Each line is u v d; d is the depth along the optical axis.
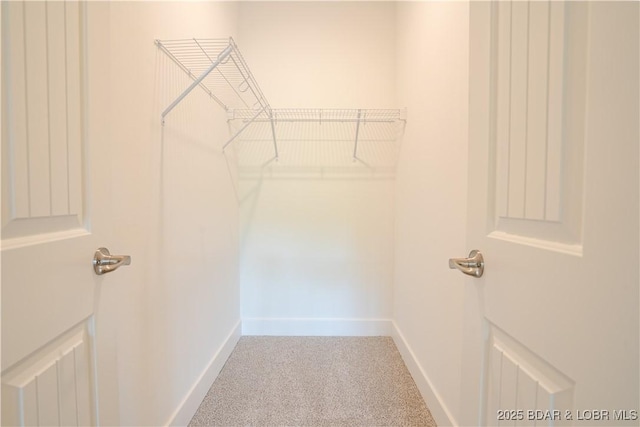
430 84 1.61
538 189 0.53
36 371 0.53
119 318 0.99
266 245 2.46
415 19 1.88
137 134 1.08
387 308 2.46
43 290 0.54
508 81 0.62
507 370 0.61
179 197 1.40
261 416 1.54
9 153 0.49
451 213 1.34
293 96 2.40
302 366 2.00
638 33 0.37
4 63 0.48
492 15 0.67
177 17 1.37
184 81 1.44
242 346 2.28
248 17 2.38
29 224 0.53
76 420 0.63
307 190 2.44
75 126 0.63
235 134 2.18
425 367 1.67
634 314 0.37
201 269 1.66
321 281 2.48
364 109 2.37
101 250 0.70
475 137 0.73
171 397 1.33
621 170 0.39
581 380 0.44
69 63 0.61
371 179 2.42
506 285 0.61
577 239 0.46
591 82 0.43
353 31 2.39
